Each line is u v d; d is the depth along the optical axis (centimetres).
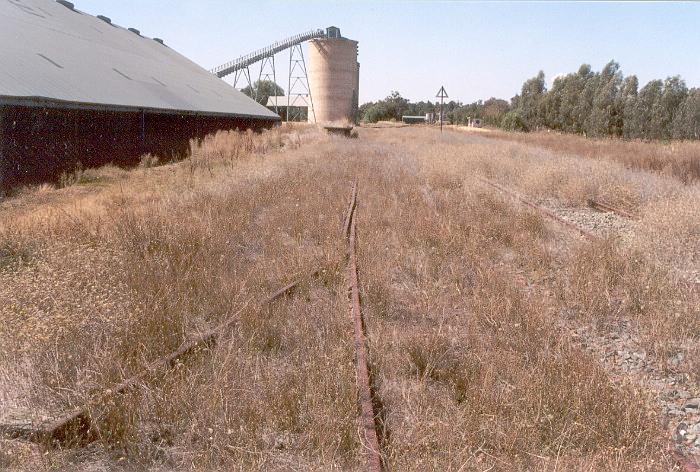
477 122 11138
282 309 625
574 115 7156
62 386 451
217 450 387
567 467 372
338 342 539
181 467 382
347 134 4547
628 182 1550
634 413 424
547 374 479
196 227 899
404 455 380
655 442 407
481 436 407
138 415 414
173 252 787
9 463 370
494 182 1764
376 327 600
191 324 588
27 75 1923
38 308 528
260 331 570
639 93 5966
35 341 479
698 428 442
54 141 1889
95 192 1577
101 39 3522
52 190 1602
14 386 462
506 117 8662
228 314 617
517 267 874
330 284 741
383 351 535
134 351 505
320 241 957
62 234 843
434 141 3812
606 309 682
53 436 391
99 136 2183
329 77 9025
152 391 427
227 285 679
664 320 627
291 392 445
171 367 477
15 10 2830
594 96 6888
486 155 2220
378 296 687
